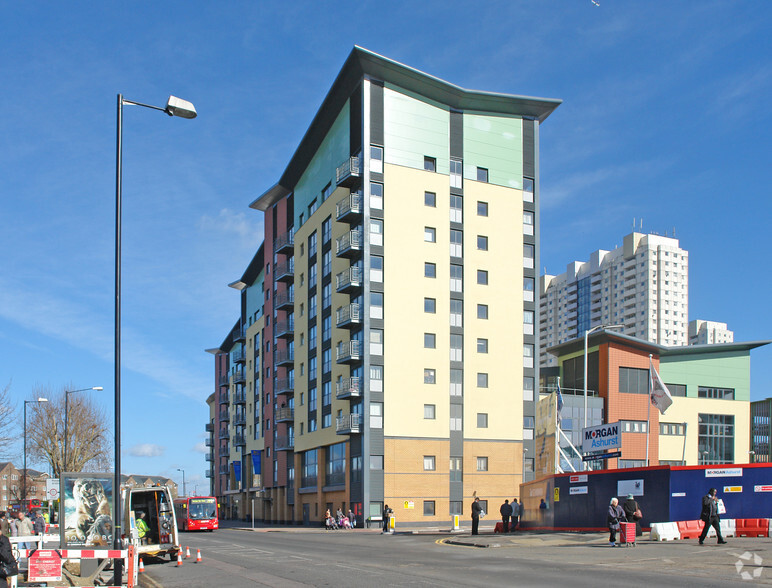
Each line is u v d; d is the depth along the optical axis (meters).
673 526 25.02
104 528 20.89
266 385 83.12
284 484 71.75
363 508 52.34
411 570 17.84
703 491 26.17
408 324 55.72
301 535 43.22
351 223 57.91
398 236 56.28
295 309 69.88
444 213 58.19
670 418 72.44
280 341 74.12
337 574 17.23
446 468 55.12
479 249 59.12
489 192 60.16
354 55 55.19
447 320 57.09
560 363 76.75
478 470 56.25
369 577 16.30
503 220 60.38
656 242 180.75
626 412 70.19
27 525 27.20
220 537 41.25
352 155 57.72
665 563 17.95
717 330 182.25
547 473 38.56
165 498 23.73
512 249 60.38
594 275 192.88
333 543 32.06
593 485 29.86
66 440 61.84
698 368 74.81
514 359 59.00
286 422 70.69
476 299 58.41
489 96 60.06
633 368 71.62
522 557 21.09
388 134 56.97
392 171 56.72
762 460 103.06
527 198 61.78
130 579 16.06
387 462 53.38
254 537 40.66
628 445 69.50
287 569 19.09
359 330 55.25
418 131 58.12
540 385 76.81
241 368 101.56
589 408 69.25
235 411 102.38
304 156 68.19
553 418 38.03
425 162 58.31
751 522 24.98
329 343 60.81
